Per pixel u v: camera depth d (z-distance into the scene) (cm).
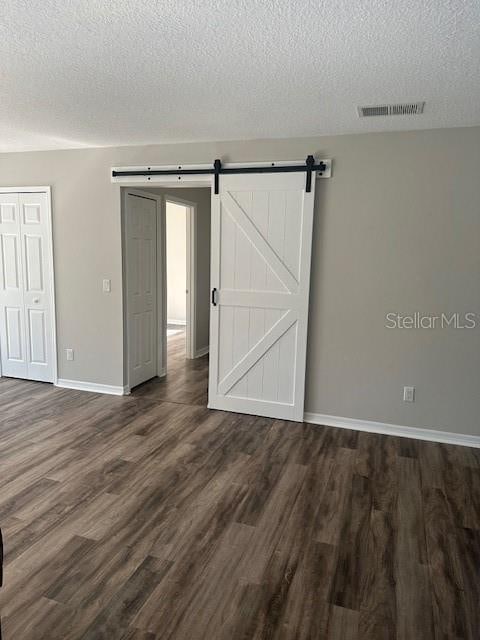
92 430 364
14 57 221
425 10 171
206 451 330
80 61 225
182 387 484
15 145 418
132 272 454
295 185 364
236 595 192
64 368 471
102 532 232
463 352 348
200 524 241
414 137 338
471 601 191
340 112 299
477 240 335
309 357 386
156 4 171
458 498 272
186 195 562
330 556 217
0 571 124
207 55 216
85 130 358
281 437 358
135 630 173
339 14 176
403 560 216
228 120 323
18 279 475
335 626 177
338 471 303
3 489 272
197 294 617
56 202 445
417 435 364
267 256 380
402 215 348
